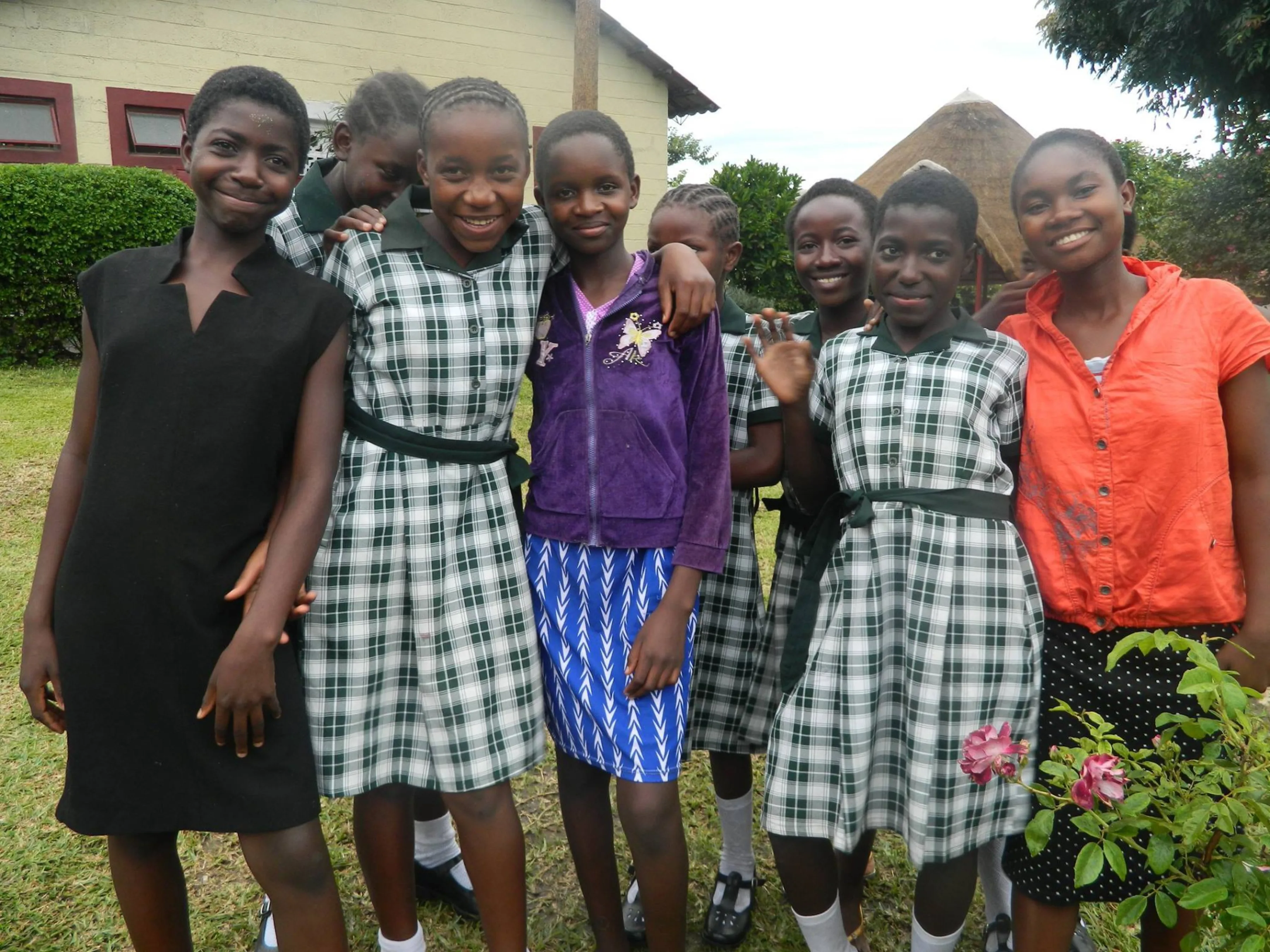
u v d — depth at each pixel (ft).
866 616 6.23
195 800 5.43
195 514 5.32
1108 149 6.03
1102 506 5.90
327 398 5.69
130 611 5.31
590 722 6.32
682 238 7.41
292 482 5.66
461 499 6.11
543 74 34.47
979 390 6.09
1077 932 7.39
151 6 29.37
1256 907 4.66
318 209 6.58
